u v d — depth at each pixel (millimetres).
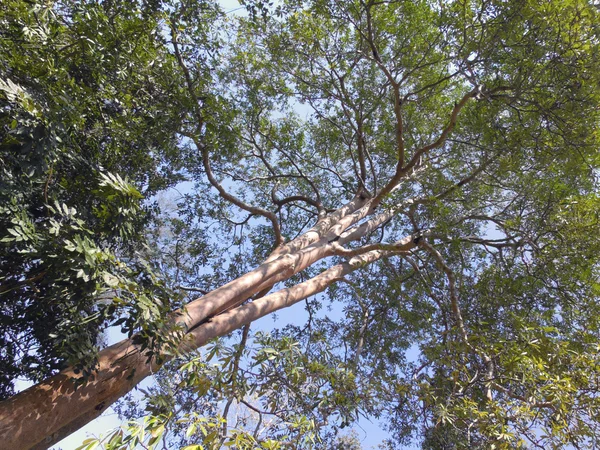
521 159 8648
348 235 10758
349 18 9164
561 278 9219
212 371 4922
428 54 10203
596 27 7043
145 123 8211
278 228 10219
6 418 4305
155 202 9609
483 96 8281
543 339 6195
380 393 6652
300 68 11312
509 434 5141
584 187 9570
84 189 6086
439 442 7672
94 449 2883
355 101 11516
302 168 13383
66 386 4805
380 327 11977
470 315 10000
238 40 10984
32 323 5648
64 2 6254
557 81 7711
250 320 7309
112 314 4805
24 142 4629
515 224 9742
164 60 8664
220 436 3881
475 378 6629
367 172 13586
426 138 12273
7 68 5082
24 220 4488
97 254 4301
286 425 5258
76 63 6402
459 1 8000
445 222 9977
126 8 7160
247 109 11258
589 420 5445
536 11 7270
